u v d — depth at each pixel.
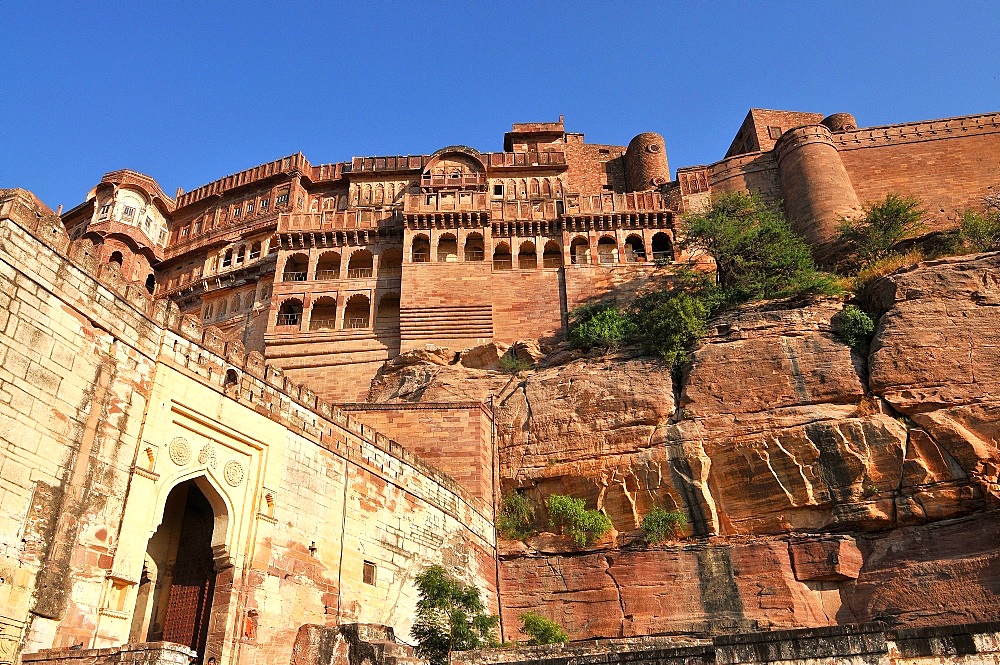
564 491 28.34
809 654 11.26
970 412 24.80
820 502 24.91
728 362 28.78
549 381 31.25
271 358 40.41
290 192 49.56
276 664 17.55
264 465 18.86
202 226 51.69
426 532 23.55
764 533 25.36
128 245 49.44
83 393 15.18
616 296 40.00
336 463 21.08
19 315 14.23
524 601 25.78
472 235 43.00
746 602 23.72
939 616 21.86
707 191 46.97
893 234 37.91
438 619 19.77
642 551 25.27
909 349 26.62
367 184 50.34
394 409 28.83
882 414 25.67
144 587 18.28
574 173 52.41
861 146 46.00
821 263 39.81
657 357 30.56
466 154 49.34
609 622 24.45
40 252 14.92
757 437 26.47
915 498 23.89
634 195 44.25
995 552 21.98
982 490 23.17
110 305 16.22
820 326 29.05
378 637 17.33
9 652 12.77
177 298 48.94
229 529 17.69
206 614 17.33
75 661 12.62
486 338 39.03
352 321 41.75
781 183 45.41
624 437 28.48
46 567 13.69
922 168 44.97
